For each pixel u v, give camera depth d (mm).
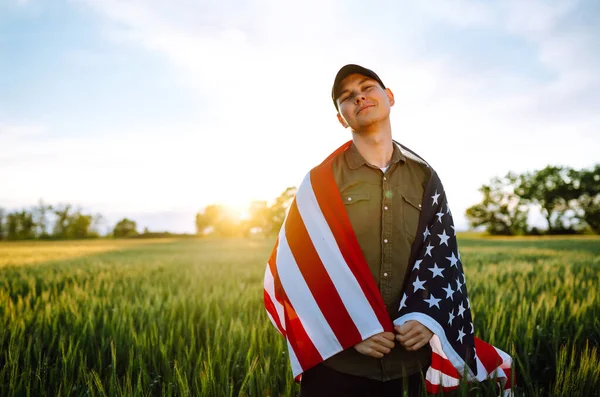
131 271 12875
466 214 89812
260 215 94125
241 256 22750
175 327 4410
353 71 1918
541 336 3705
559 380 2602
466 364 1722
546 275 8266
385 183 1862
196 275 10727
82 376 2930
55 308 5203
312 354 1725
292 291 1812
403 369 1722
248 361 3107
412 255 1817
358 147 1941
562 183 79625
